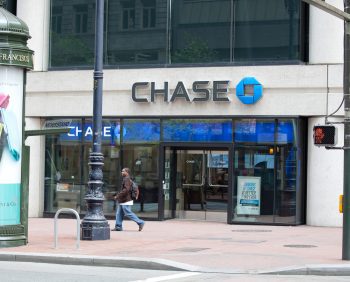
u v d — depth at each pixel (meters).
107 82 24.34
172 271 13.27
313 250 15.74
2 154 15.91
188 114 23.31
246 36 22.95
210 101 23.08
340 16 13.98
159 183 23.72
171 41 23.81
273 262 13.79
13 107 16.08
